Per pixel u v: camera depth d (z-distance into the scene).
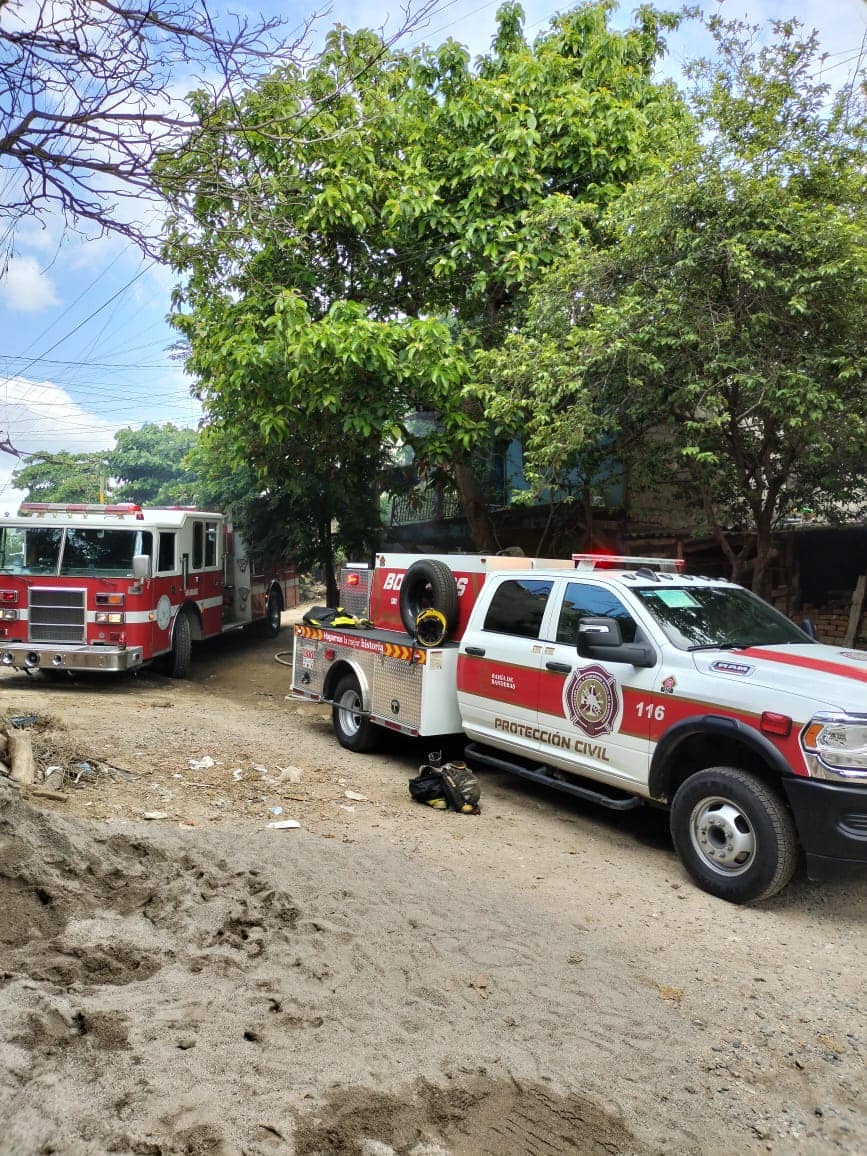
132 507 11.82
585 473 10.53
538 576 6.65
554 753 6.14
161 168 4.49
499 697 6.68
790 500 9.83
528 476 9.88
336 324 9.96
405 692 7.47
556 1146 2.55
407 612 7.89
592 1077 2.93
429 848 5.37
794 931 4.46
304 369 9.99
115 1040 2.73
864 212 7.47
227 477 16.47
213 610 14.36
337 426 12.06
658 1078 2.98
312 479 14.91
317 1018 3.07
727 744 5.17
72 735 7.29
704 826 4.93
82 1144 2.19
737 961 4.06
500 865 5.19
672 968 3.93
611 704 5.64
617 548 13.34
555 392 8.50
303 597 27.73
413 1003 3.29
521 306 11.06
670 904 4.75
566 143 10.88
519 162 10.73
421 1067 2.84
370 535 16.41
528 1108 2.71
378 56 4.42
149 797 5.81
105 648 11.04
